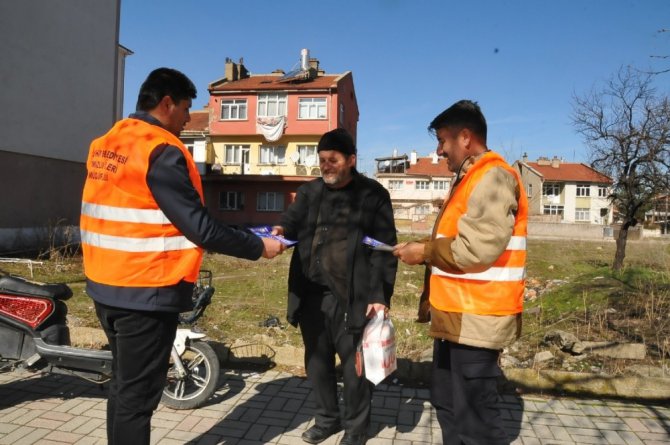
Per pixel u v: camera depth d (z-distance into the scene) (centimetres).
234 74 3719
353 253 304
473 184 223
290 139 3472
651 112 1210
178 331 369
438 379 256
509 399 393
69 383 405
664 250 1477
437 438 329
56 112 1562
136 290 225
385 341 300
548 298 779
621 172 1248
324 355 322
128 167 224
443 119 242
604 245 2223
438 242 224
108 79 1798
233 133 3488
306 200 329
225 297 841
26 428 326
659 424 351
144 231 225
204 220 224
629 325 585
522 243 231
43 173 1516
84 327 525
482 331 223
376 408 376
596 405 383
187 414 358
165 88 241
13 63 1403
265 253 261
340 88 3538
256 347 473
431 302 244
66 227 1448
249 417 356
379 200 317
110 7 1797
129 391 234
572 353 494
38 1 1480
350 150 308
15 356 359
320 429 323
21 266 1103
